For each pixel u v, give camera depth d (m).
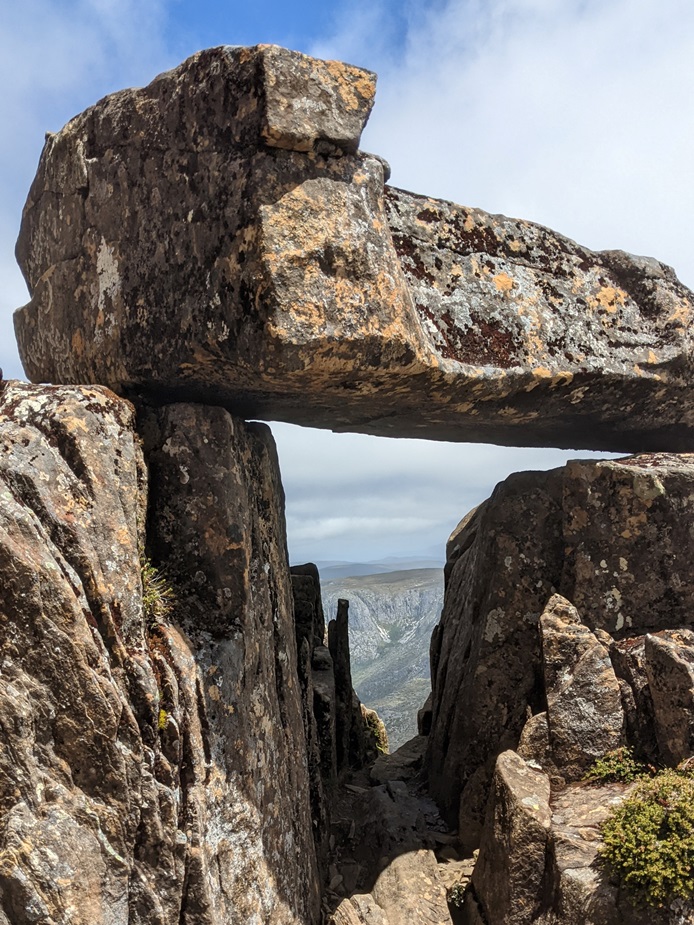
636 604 7.34
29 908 4.17
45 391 5.09
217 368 5.49
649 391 7.41
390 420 7.46
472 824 7.73
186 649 5.37
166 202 5.63
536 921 6.01
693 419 8.20
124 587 4.86
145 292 5.73
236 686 5.59
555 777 6.86
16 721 4.30
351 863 7.64
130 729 4.59
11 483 4.50
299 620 10.16
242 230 5.04
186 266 5.43
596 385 7.02
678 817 5.65
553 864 5.98
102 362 6.13
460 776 8.03
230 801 5.35
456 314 6.23
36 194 6.93
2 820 4.26
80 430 4.87
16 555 4.30
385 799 8.45
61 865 4.28
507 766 6.80
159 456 5.79
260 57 4.95
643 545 7.35
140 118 5.84
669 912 5.41
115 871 4.50
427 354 5.68
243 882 5.30
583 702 6.95
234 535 5.76
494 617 7.93
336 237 5.14
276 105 4.95
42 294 6.84
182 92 5.52
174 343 5.50
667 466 7.50
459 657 8.77
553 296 6.91
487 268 6.56
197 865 4.84
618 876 5.60
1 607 4.32
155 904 4.64
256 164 5.03
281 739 6.36
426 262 6.21
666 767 6.51
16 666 4.34
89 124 6.27
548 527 7.83
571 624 7.27
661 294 7.48
